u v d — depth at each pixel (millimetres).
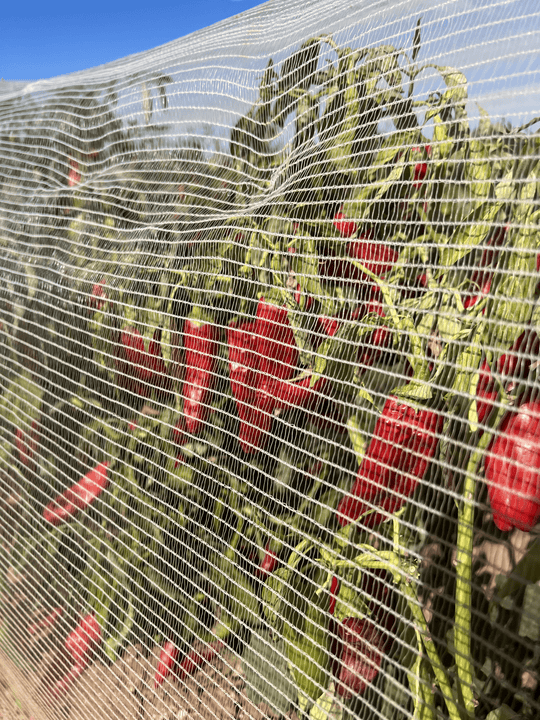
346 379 524
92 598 889
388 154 525
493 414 412
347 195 555
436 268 457
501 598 421
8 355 1093
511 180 408
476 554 434
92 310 842
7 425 1114
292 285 579
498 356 411
